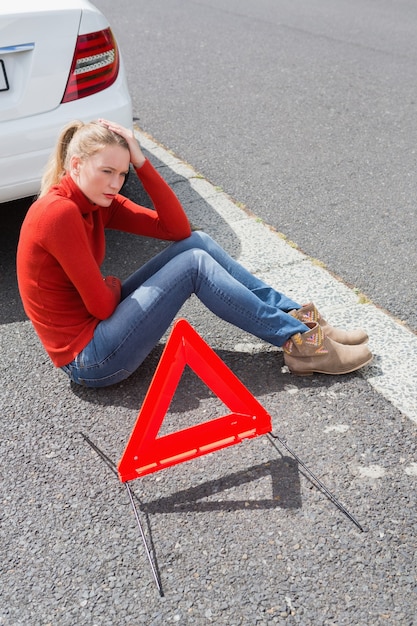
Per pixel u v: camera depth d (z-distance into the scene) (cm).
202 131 603
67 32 383
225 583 236
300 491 269
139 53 816
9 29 366
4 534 259
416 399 311
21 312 387
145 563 245
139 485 276
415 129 596
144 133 604
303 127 604
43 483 280
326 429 297
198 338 264
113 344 302
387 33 865
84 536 257
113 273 415
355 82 703
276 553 246
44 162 389
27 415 315
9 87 379
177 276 303
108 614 229
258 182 513
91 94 399
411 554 243
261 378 328
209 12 997
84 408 318
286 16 961
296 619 224
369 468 278
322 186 505
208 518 261
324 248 429
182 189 505
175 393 323
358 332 335
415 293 384
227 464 284
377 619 223
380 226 451
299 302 379
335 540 249
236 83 711
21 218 477
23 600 235
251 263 415
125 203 335
